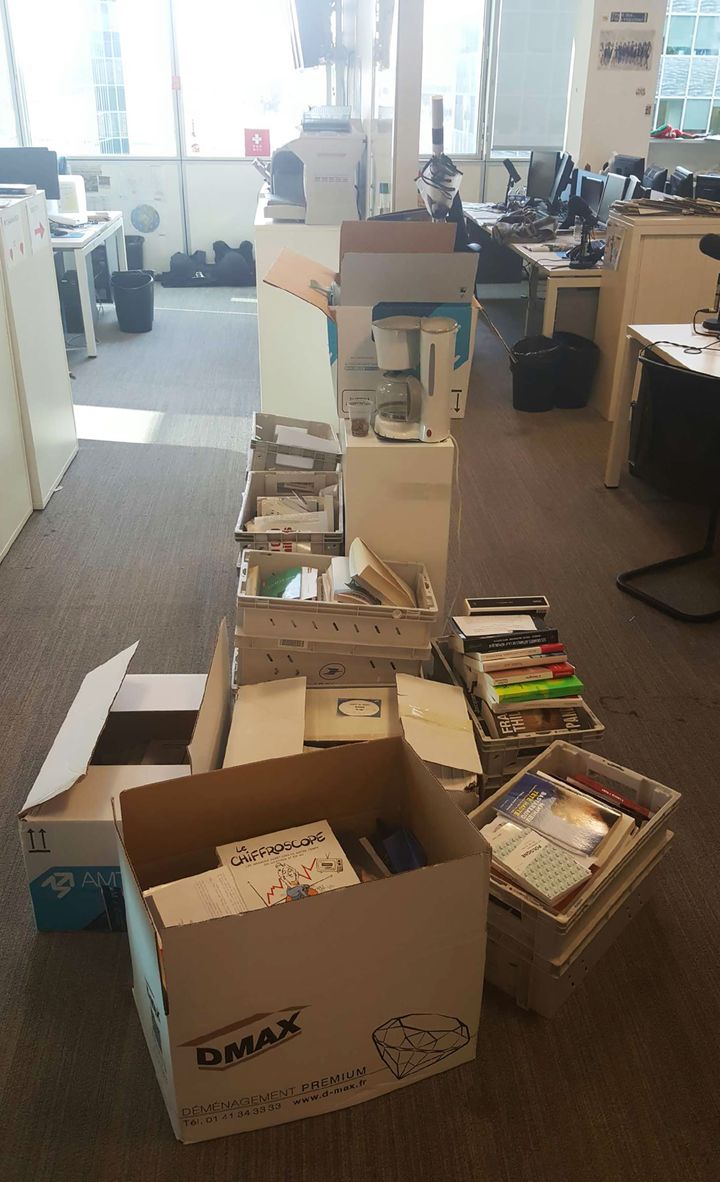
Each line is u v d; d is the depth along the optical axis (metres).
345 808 1.82
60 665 2.79
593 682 2.77
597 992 1.82
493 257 7.04
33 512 3.82
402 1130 1.56
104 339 6.36
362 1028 1.51
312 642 2.15
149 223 8.14
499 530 3.76
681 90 8.12
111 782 1.88
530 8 7.39
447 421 2.28
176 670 2.78
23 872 2.06
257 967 1.37
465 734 1.99
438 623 2.52
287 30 7.25
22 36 7.42
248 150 7.91
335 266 4.25
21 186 3.74
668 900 2.03
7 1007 1.76
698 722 2.60
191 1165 1.50
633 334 3.84
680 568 3.46
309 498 2.68
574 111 7.15
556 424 4.99
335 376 2.52
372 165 4.18
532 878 1.69
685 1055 1.70
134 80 7.65
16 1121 1.56
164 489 4.07
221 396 5.27
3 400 3.46
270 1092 1.51
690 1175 1.51
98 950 1.88
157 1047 1.53
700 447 3.02
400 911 1.42
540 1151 1.54
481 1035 1.72
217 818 1.73
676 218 4.54
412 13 2.92
